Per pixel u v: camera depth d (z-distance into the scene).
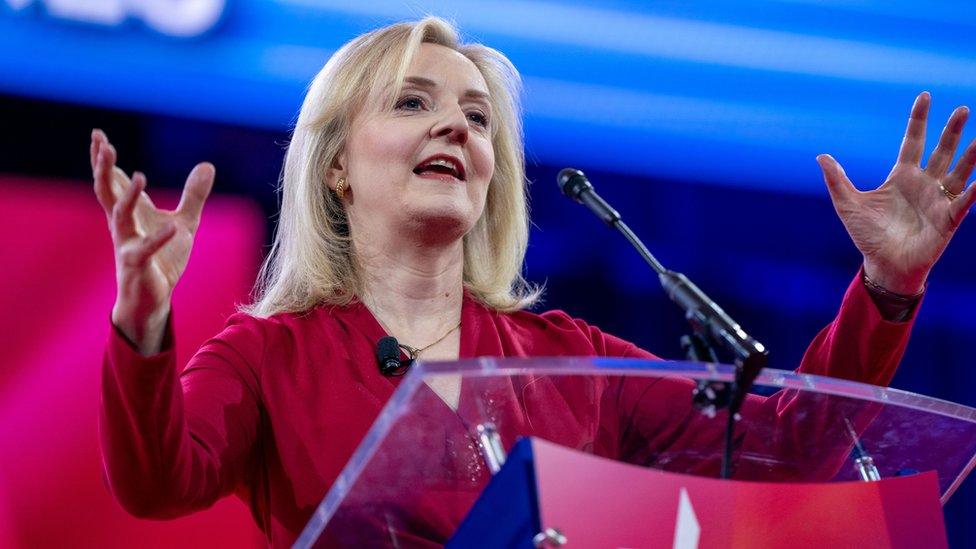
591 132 17.44
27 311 14.18
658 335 18.17
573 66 17.25
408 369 7.95
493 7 16.81
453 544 5.30
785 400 5.93
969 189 7.43
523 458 5.03
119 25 15.34
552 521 4.93
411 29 9.20
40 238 14.51
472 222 8.57
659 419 6.04
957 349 19.80
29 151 15.11
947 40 18.38
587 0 17.23
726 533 5.29
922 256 7.55
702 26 17.72
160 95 15.52
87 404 14.02
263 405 7.64
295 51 15.77
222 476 7.09
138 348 6.03
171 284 6.03
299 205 8.93
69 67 15.19
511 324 8.79
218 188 15.66
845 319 7.76
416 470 5.56
